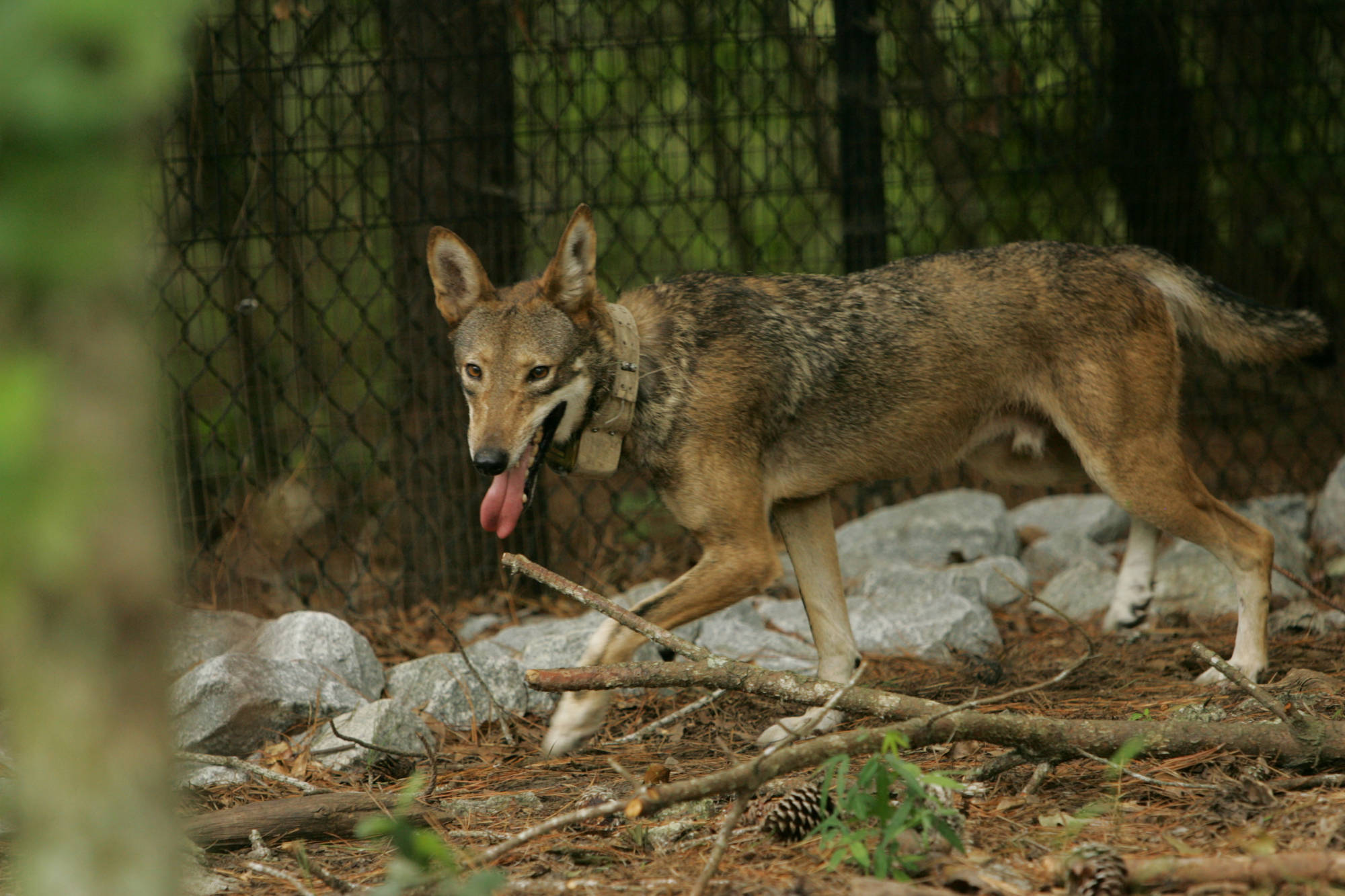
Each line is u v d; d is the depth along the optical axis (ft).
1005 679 28.45
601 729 25.70
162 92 8.14
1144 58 41.24
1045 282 27.58
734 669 20.27
